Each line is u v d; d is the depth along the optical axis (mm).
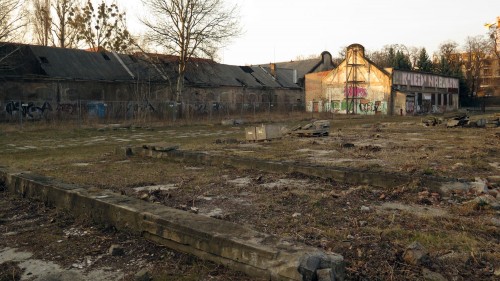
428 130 20172
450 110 54375
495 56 61125
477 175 7207
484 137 15422
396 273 3211
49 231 4637
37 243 4234
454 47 65812
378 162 8969
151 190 6332
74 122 24750
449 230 4297
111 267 3596
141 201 4789
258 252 3162
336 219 4719
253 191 6305
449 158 9461
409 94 45750
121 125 23531
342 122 31406
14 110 27656
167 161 9977
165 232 3959
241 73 46812
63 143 16219
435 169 7742
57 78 29656
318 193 6066
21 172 7059
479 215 4836
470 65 63281
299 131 17094
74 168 8922
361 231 4242
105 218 4699
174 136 19438
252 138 15539
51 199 5695
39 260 3785
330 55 61656
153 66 36156
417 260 3357
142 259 3748
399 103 44188
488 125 21453
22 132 20266
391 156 9945
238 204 5480
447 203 5410
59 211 5379
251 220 4703
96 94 32219
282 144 13617
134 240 4207
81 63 32875
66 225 4879
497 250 3678
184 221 3910
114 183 7066
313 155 10484
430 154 10172
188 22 32125
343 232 4199
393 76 44125
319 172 7348
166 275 3369
